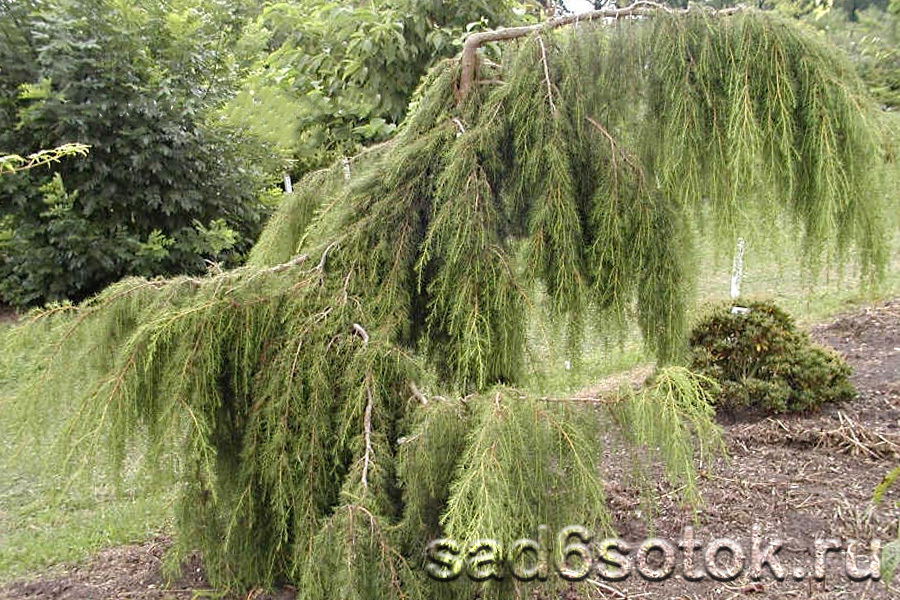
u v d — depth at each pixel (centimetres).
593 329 212
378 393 188
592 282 201
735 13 196
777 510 296
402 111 415
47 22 565
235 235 617
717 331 395
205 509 227
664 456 163
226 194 614
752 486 314
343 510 167
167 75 572
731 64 190
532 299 189
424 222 204
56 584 264
